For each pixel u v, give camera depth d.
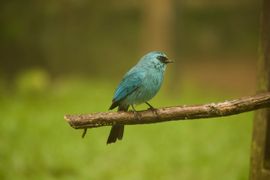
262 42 7.26
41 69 25.64
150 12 22.80
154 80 7.59
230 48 28.72
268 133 7.25
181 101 19.94
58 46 26.47
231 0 28.17
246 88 24.72
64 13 26.64
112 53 27.78
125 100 7.64
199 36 28.67
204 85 24.97
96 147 13.18
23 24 25.02
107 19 28.03
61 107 18.09
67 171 11.60
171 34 22.55
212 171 11.53
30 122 15.30
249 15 28.56
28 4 25.02
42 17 25.72
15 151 12.39
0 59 24.73
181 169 11.80
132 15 28.27
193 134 14.67
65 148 12.91
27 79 20.48
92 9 27.44
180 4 22.73
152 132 14.88
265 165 7.27
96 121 6.37
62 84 23.45
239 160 12.14
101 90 21.95
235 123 16.16
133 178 11.16
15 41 25.00
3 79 24.33
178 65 22.20
